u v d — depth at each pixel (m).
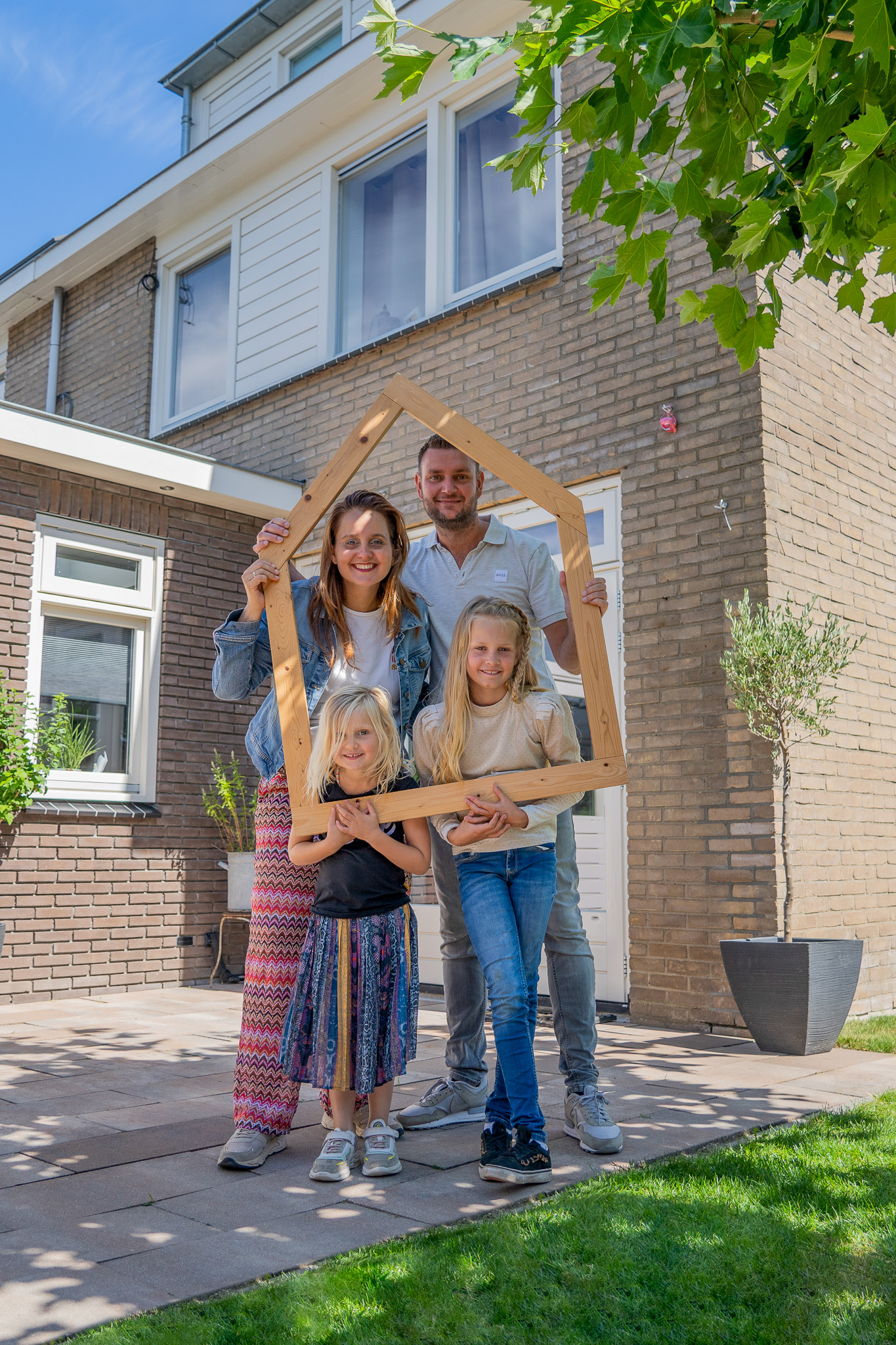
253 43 10.09
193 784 7.43
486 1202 2.50
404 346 7.25
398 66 2.60
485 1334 1.81
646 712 5.50
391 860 2.81
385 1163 2.71
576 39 2.33
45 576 6.82
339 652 3.08
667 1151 2.88
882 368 6.34
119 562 7.30
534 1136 2.60
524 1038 2.65
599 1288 1.97
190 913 7.28
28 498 6.75
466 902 2.79
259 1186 2.65
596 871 5.84
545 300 6.38
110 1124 3.30
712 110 2.58
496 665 2.74
